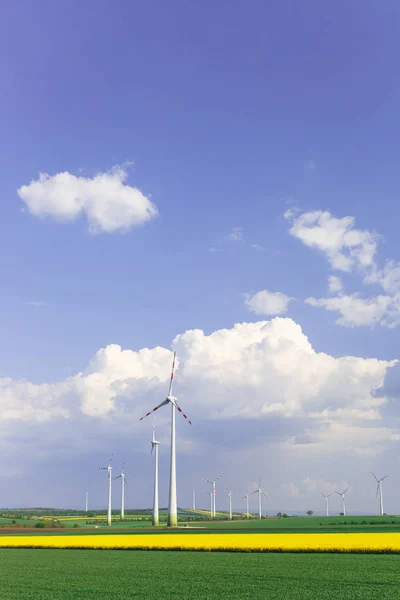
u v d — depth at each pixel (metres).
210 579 36.84
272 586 33.75
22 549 62.50
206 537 71.81
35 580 37.81
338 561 44.34
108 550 59.09
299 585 33.88
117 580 37.22
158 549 58.41
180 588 33.59
